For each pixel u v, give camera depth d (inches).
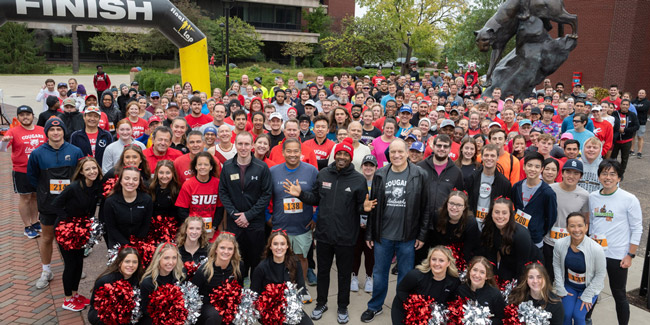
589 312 189.5
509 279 182.1
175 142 261.7
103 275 166.6
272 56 2046.0
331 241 193.3
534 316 154.7
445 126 278.5
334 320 199.8
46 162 215.8
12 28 1656.0
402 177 191.0
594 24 929.5
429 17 1508.4
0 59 1627.7
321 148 263.4
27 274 232.2
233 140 274.5
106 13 505.7
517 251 176.2
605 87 901.8
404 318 173.2
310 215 209.2
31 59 1652.3
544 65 577.6
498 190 201.8
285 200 204.5
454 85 490.6
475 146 225.5
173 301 157.8
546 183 193.9
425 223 192.7
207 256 187.3
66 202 198.2
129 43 1734.7
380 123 337.7
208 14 1873.8
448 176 205.9
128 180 183.6
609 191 186.7
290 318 165.6
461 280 174.4
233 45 1621.6
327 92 499.8
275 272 175.0
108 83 741.9
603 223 187.2
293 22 2018.9
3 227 292.5
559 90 641.0
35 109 811.4
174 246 169.6
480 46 588.1
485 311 156.9
